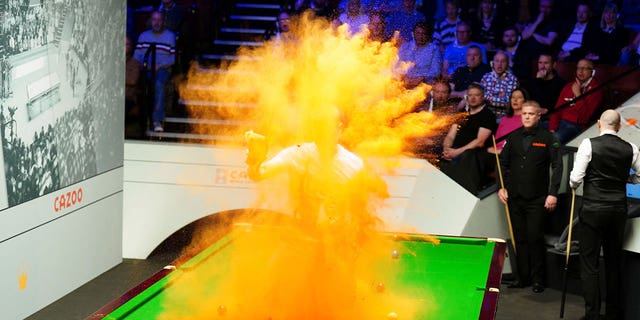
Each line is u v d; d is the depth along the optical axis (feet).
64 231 25.91
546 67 32.42
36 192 24.11
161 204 30.94
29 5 23.25
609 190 23.26
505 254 20.22
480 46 33.32
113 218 29.55
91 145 27.53
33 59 23.57
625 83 32.09
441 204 28.48
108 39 28.37
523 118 27.04
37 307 24.47
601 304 25.98
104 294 26.35
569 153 28.22
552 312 25.00
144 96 35.70
